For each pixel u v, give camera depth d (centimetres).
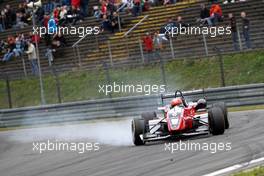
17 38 11881
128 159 4600
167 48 10400
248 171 3544
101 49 11256
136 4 11475
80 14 11825
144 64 10312
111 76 10344
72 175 4241
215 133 5206
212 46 10119
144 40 10481
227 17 10500
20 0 13338
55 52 11425
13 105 10781
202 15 10412
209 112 5191
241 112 7338
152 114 5644
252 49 9519
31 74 11362
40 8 12319
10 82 11312
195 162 4094
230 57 9594
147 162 4338
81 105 8819
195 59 9888
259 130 5259
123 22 11425
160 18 11188
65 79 10756
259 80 9031
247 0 10519
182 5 11169
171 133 5156
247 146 4441
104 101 8694
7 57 11950
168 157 4422
